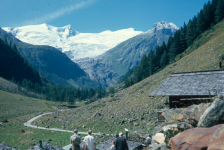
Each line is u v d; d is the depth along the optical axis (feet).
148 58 487.61
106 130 162.09
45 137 187.73
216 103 19.52
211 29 359.05
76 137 29.12
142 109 197.36
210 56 230.68
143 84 336.70
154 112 168.14
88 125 205.05
